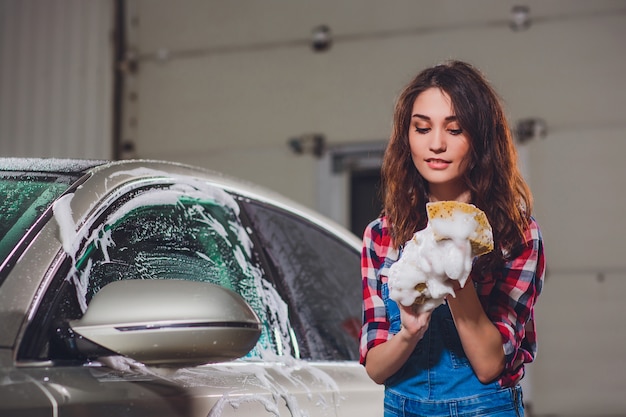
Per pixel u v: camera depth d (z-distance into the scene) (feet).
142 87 29.81
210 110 29.01
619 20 25.49
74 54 30.35
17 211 7.32
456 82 6.53
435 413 6.65
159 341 6.34
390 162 6.89
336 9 27.91
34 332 6.51
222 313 6.46
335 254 10.38
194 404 7.24
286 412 8.08
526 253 6.69
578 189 25.29
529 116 25.77
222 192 9.07
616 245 24.88
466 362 6.66
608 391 24.43
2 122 30.71
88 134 30.07
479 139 6.55
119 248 7.52
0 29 30.94
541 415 24.71
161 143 29.45
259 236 9.34
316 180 27.73
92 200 7.44
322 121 27.81
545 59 25.84
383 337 6.84
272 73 28.43
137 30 29.96
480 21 26.45
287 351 8.87
